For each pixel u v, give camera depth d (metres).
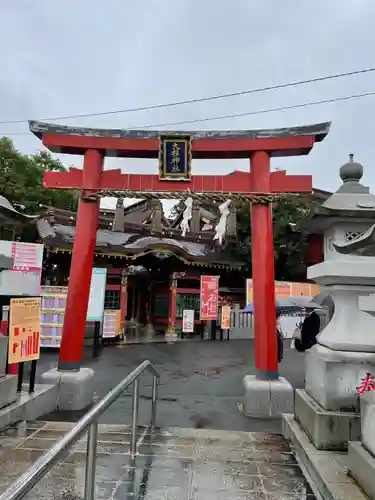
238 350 19.20
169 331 24.55
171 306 24.84
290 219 24.31
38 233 20.16
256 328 8.38
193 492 4.15
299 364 15.38
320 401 5.19
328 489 3.80
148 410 8.21
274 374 8.18
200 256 24.36
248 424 7.33
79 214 8.54
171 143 8.43
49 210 21.83
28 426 6.08
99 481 4.34
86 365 13.79
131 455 5.09
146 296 28.83
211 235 27.48
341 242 5.59
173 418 7.62
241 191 8.47
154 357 16.16
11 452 5.06
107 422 7.16
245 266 27.39
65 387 7.79
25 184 23.92
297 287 25.91
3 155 23.08
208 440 5.80
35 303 7.10
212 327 24.00
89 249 8.48
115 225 22.66
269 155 8.47
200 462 4.96
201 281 23.48
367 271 5.04
